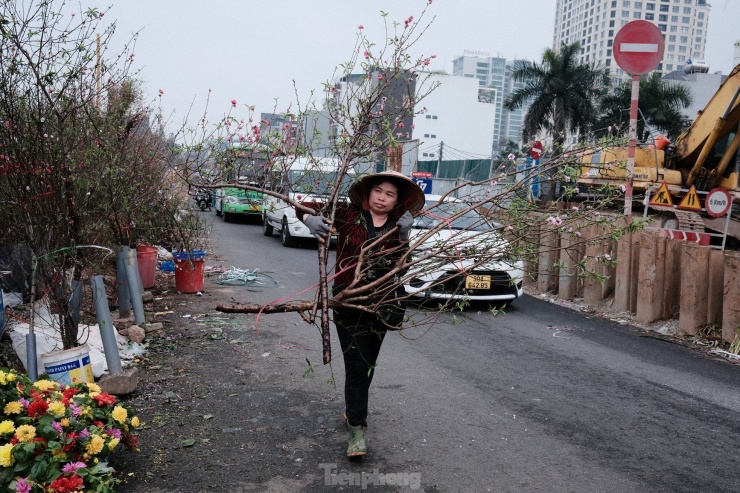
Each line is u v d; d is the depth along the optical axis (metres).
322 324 3.57
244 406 4.90
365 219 3.96
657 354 7.11
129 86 7.36
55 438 3.20
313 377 5.66
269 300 9.12
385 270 3.93
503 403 5.21
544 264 10.78
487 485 3.76
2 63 4.61
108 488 3.29
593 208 4.45
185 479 3.71
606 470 4.03
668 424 4.89
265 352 6.41
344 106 4.37
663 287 8.52
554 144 4.45
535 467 4.03
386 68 4.32
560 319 8.84
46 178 4.87
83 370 4.42
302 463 3.96
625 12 199.12
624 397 5.52
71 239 5.06
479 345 7.12
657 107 42.31
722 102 14.20
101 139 6.32
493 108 92.88
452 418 4.82
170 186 9.20
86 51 5.08
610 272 9.66
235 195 4.98
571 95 43.41
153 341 6.63
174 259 9.43
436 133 91.62
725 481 3.94
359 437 3.98
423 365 6.20
